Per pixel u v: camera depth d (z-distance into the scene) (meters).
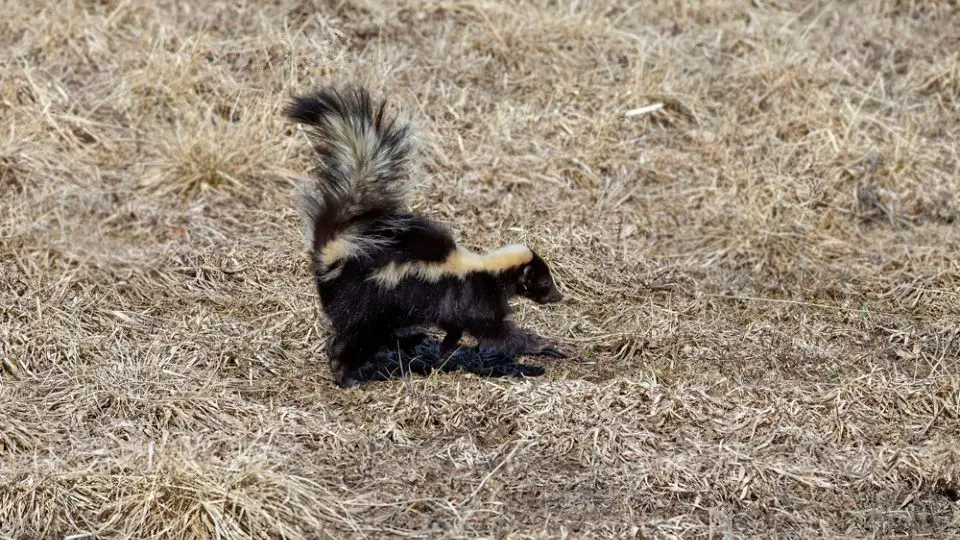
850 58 15.60
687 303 11.55
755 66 15.12
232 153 13.04
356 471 8.70
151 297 11.16
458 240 12.23
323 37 14.98
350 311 9.49
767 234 12.52
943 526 8.44
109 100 13.97
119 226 12.30
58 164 13.00
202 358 10.09
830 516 8.47
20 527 8.03
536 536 7.96
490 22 15.58
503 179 13.20
